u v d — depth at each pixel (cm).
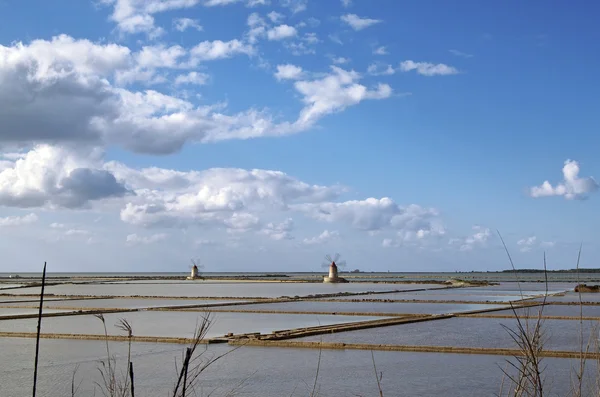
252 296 7138
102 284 12206
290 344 2534
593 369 1895
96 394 1692
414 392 1705
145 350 2425
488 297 6725
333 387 1770
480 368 2027
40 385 1802
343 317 4028
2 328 3266
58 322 3603
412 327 3325
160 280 15800
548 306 4969
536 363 589
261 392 1714
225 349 2456
